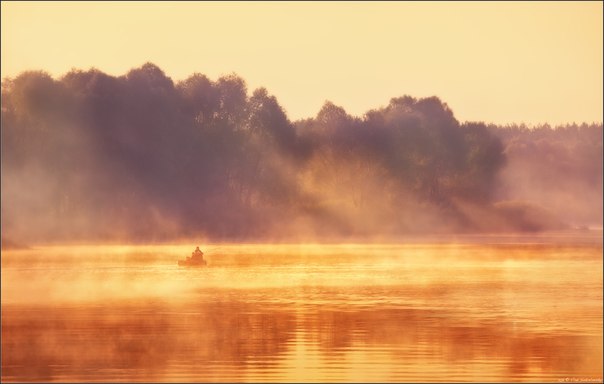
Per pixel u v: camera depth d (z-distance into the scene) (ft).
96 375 331.36
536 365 345.31
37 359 358.84
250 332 424.05
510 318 470.39
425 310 508.12
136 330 432.25
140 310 512.63
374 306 530.68
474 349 377.50
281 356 364.17
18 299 575.79
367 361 353.31
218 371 336.70
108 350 378.12
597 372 335.06
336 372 334.03
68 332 427.74
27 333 423.64
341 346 386.32
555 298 574.15
